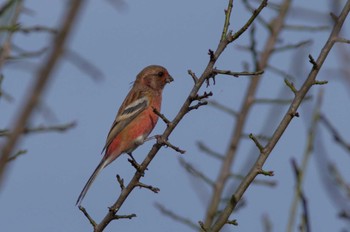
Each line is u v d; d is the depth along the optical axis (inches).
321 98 310.3
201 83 418.0
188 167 452.1
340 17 384.2
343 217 277.6
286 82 380.5
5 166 145.5
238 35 413.1
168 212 417.1
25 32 346.0
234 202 359.6
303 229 287.4
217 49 414.6
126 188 438.0
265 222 317.1
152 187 437.1
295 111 370.0
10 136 144.6
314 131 299.7
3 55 339.3
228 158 490.0
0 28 343.0
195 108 426.6
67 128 334.6
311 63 375.6
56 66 136.3
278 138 369.4
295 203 297.9
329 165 282.4
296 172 301.7
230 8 420.2
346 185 279.7
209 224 426.3
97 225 429.4
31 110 140.9
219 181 467.2
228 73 409.4
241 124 512.1
